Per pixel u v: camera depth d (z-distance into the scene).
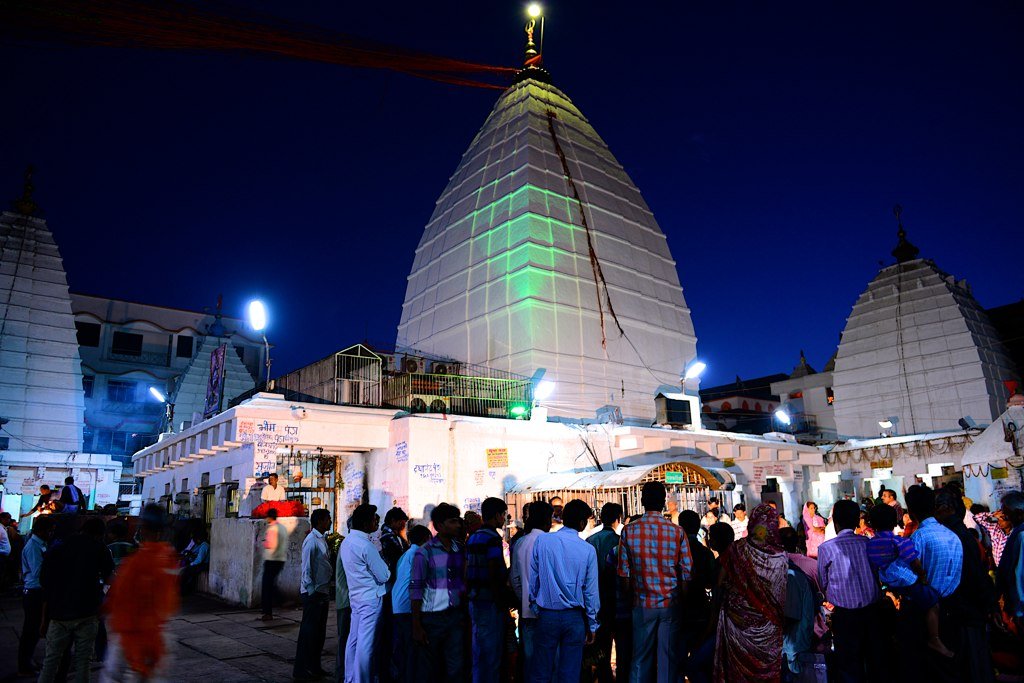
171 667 9.42
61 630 7.38
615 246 30.80
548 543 7.25
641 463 21.91
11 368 33.34
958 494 7.74
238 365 42.56
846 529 7.43
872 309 40.25
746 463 25.06
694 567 8.19
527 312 26.53
